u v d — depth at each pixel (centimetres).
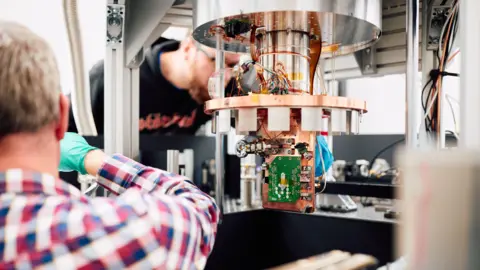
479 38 42
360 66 218
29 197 56
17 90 53
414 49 120
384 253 191
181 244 62
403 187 37
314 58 148
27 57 55
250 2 119
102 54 279
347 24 133
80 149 90
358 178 236
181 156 296
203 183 318
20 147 57
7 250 53
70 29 208
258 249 228
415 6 119
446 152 35
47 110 56
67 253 54
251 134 132
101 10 278
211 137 354
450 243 34
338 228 208
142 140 323
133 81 193
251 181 236
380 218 201
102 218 57
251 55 134
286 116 117
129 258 57
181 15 189
